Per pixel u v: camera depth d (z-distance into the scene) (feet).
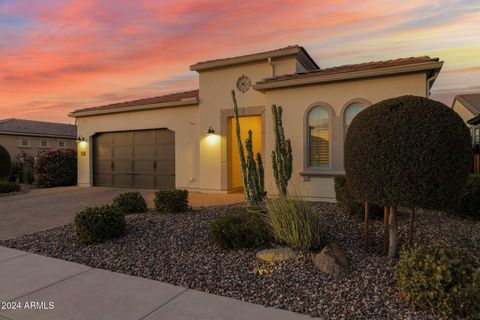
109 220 16.49
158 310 9.39
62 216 25.39
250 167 20.48
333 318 8.69
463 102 61.26
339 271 11.16
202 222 18.81
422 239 14.89
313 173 27.43
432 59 24.49
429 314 8.64
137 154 43.93
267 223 14.57
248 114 34.81
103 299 10.21
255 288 10.68
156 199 22.97
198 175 38.60
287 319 8.70
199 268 12.50
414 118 10.96
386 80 25.21
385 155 11.16
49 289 11.07
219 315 9.01
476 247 13.79
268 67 33.86
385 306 9.14
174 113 40.24
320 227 14.74
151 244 15.56
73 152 53.11
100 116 46.42
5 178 50.47
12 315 9.28
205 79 37.32
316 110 27.89
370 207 17.57
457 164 10.72
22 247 16.31
